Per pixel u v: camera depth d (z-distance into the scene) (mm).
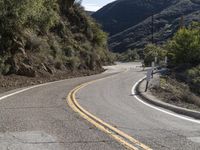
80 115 11336
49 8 29828
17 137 8312
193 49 46844
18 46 24688
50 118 10703
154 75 32781
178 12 173625
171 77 35281
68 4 42188
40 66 26469
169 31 149000
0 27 23062
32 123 9891
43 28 30062
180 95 19547
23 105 13117
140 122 10578
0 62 21891
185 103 16844
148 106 14266
